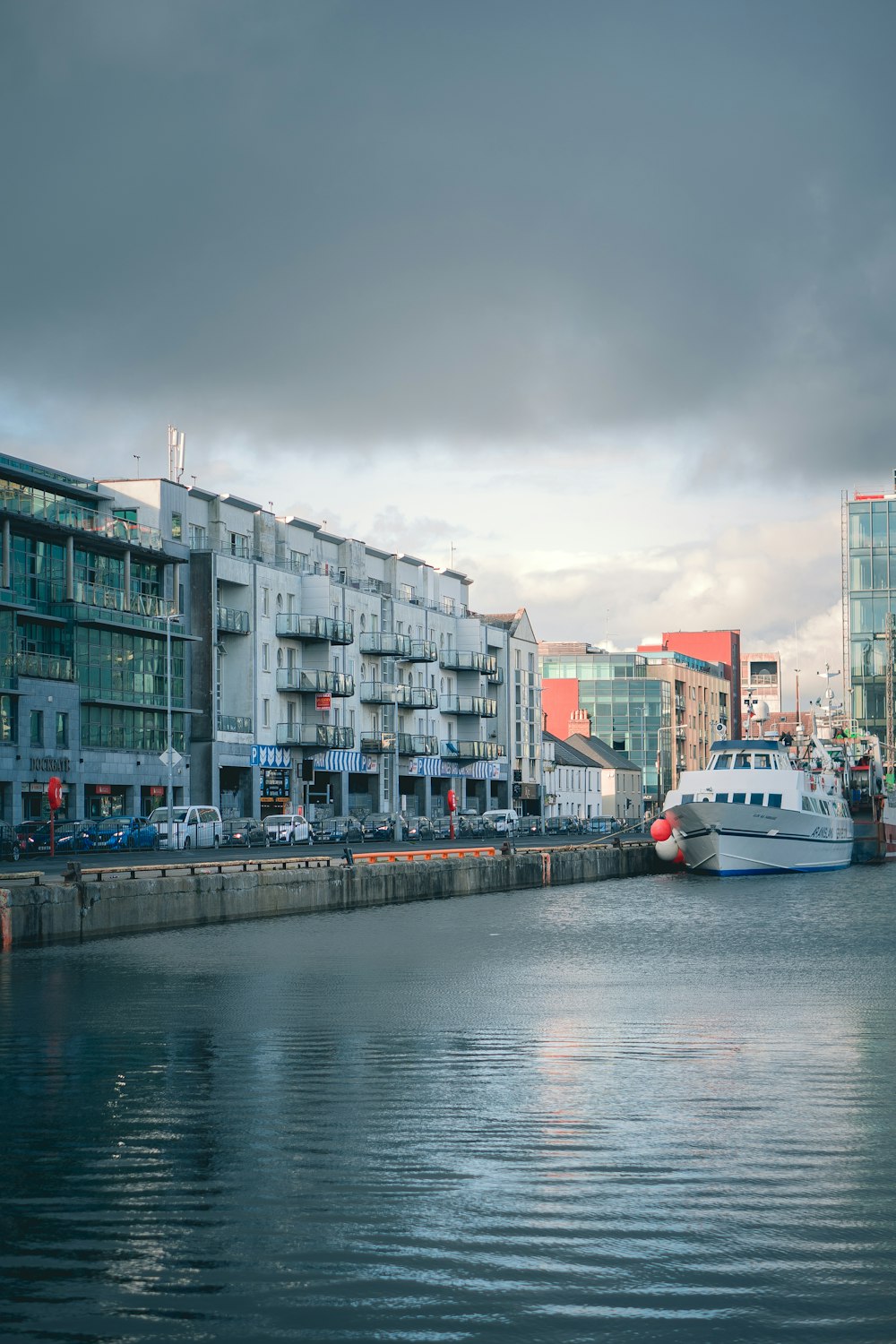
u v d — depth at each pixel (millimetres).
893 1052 21797
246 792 93688
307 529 107500
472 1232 12375
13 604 73500
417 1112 17312
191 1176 14273
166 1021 25281
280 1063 20953
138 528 85062
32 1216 12922
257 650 95312
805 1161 14797
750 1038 23203
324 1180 14094
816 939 43219
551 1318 10445
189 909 45281
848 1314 10508
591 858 76938
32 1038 23359
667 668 189000
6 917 37344
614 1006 27438
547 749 145875
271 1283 11156
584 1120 16812
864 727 114750
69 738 77812
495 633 130250
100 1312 10602
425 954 37875
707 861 74375
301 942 41031
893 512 115312
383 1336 10164
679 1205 13172
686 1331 10219
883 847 90125
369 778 108875
